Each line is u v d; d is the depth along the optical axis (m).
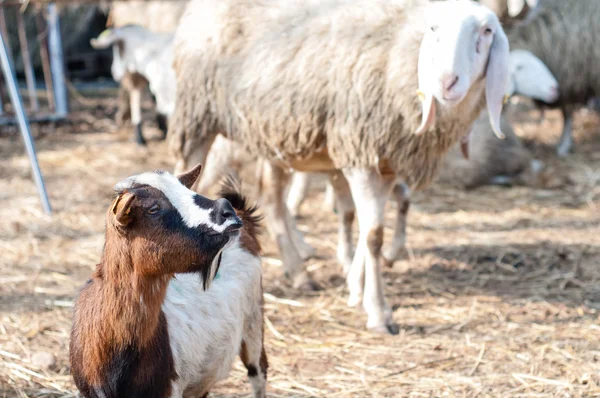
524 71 9.12
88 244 6.71
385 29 4.71
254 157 5.53
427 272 6.16
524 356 4.68
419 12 4.66
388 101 4.61
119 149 10.34
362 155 4.75
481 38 4.34
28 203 7.88
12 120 11.55
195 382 3.40
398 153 4.73
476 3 4.46
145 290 2.95
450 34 4.23
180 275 3.39
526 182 8.77
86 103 13.82
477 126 8.61
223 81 5.27
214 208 2.80
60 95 12.34
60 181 8.77
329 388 4.32
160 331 3.12
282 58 4.95
